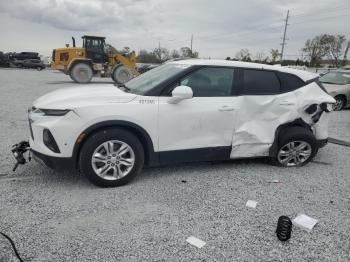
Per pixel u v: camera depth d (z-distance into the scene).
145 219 3.39
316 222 3.47
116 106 3.97
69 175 4.42
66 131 3.80
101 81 24.44
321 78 13.05
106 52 22.72
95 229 3.16
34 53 50.53
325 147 6.49
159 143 4.25
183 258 2.80
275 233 3.25
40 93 14.10
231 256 2.86
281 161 5.08
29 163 4.79
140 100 4.12
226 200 3.91
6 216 3.31
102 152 3.99
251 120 4.70
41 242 2.92
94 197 3.82
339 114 11.10
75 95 4.12
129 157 4.13
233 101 4.57
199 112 4.36
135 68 23.20
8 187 3.98
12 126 7.20
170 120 4.23
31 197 3.75
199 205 3.75
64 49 21.81
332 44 59.53
